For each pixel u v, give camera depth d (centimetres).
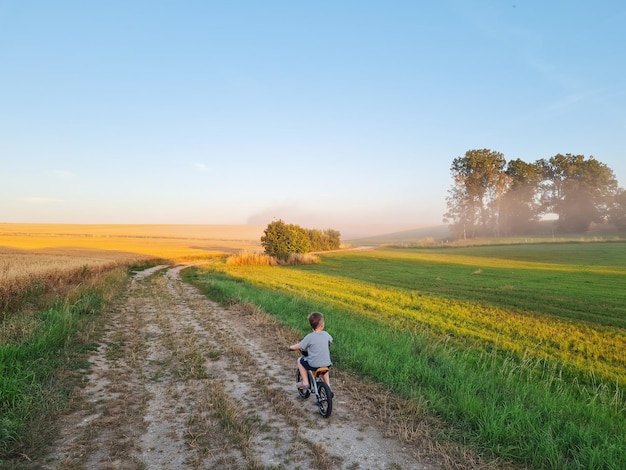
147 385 782
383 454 521
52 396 682
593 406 673
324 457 497
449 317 1625
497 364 976
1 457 489
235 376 844
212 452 520
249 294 2091
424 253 7319
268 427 597
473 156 10075
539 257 5666
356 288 2594
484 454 524
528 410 638
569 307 1858
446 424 609
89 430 577
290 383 803
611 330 1402
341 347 1032
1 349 790
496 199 10200
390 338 1137
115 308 1706
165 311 1667
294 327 1306
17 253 5031
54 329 1053
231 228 17038
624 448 522
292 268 4556
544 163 10656
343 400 709
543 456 506
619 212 9650
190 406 678
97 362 920
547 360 1054
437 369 855
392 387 762
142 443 545
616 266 4147
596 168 9769
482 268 4162
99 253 5700
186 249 7912
